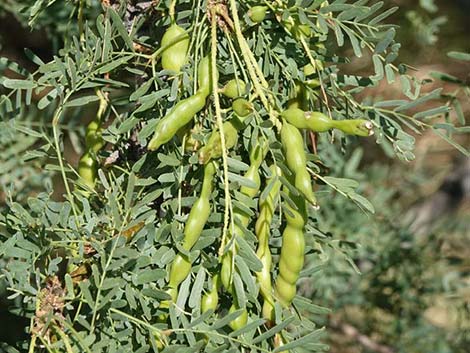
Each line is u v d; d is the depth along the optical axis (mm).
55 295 545
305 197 512
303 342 517
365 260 1069
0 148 817
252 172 525
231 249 519
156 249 542
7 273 554
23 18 840
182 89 542
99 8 714
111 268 524
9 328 1018
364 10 547
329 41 603
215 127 520
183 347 511
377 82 563
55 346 530
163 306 532
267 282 536
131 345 540
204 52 553
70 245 564
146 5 582
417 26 1161
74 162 965
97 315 539
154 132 525
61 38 843
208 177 524
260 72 528
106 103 604
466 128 564
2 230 571
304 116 514
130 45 548
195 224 520
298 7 546
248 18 542
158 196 555
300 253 540
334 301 1057
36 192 861
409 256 1076
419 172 1309
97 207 597
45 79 568
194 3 553
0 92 879
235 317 512
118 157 602
